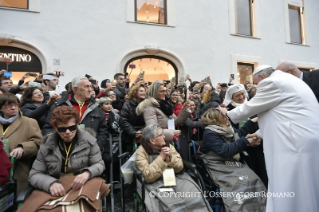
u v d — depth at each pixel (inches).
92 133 80.4
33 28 209.2
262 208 76.8
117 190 119.3
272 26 314.8
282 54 316.5
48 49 212.4
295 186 65.9
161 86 103.2
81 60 221.0
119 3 238.1
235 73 284.4
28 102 106.3
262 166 101.0
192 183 78.4
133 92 111.0
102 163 73.5
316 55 340.2
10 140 76.5
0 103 76.3
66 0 220.2
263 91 73.5
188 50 261.6
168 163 80.0
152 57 254.2
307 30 336.5
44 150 68.0
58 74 156.6
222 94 173.5
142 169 76.6
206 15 272.8
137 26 243.6
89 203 60.1
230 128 95.4
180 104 146.5
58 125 66.7
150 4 258.2
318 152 65.7
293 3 331.9
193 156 100.0
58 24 216.5
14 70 208.5
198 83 215.8
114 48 233.3
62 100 94.3
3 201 63.5
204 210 70.6
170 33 255.9
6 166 65.3
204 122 96.9
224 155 85.0
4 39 197.8
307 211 63.8
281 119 70.4
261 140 89.9
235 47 290.0
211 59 271.0
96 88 164.4
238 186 79.3
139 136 102.7
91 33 226.1
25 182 78.2
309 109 68.4
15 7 211.8
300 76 94.5
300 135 66.4
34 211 57.4
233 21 290.8
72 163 69.1
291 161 66.6
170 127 96.5
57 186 63.1
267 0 315.3
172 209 67.8
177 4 261.4
